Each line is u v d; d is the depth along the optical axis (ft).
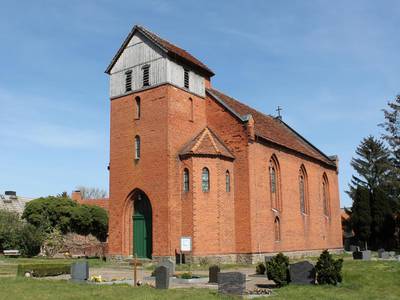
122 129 130.93
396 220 214.48
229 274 62.59
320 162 175.42
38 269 88.53
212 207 118.32
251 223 122.21
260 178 130.00
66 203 194.90
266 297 60.80
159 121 122.83
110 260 126.41
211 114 134.21
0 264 116.67
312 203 163.43
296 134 192.65
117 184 128.77
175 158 120.98
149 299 56.24
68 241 189.47
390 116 218.38
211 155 120.57
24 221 187.62
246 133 126.41
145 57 130.00
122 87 133.80
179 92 127.03
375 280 78.02
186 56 133.08
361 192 211.82
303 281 73.26
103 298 57.11
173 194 118.42
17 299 55.83
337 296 63.00
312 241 159.02
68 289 65.00
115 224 127.44
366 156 278.46
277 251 134.00
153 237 117.60
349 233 236.84
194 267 107.76
